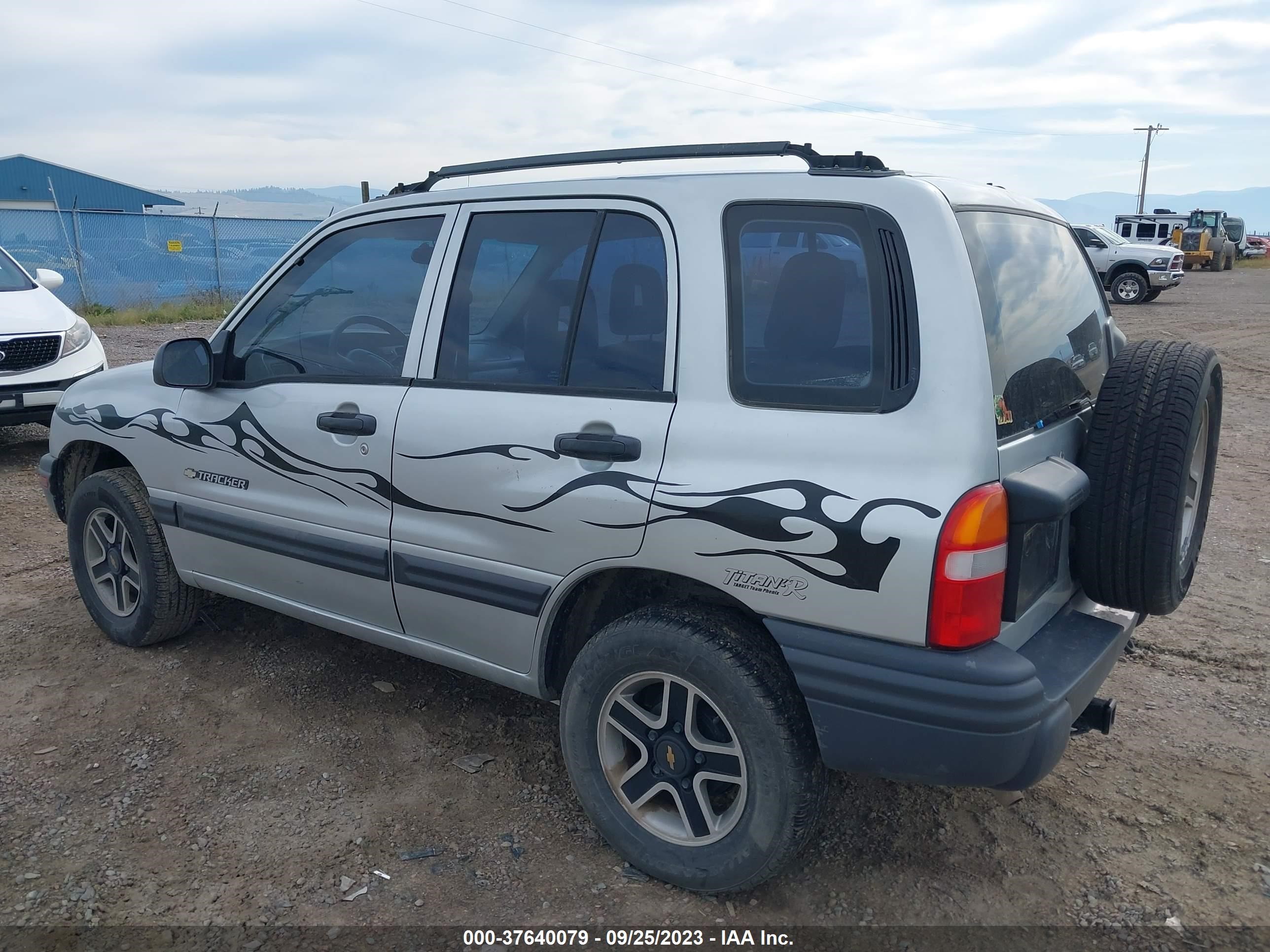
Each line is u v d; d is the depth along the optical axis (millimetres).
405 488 3166
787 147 2680
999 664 2264
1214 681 4086
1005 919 2672
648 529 2625
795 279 2531
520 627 2998
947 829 3070
